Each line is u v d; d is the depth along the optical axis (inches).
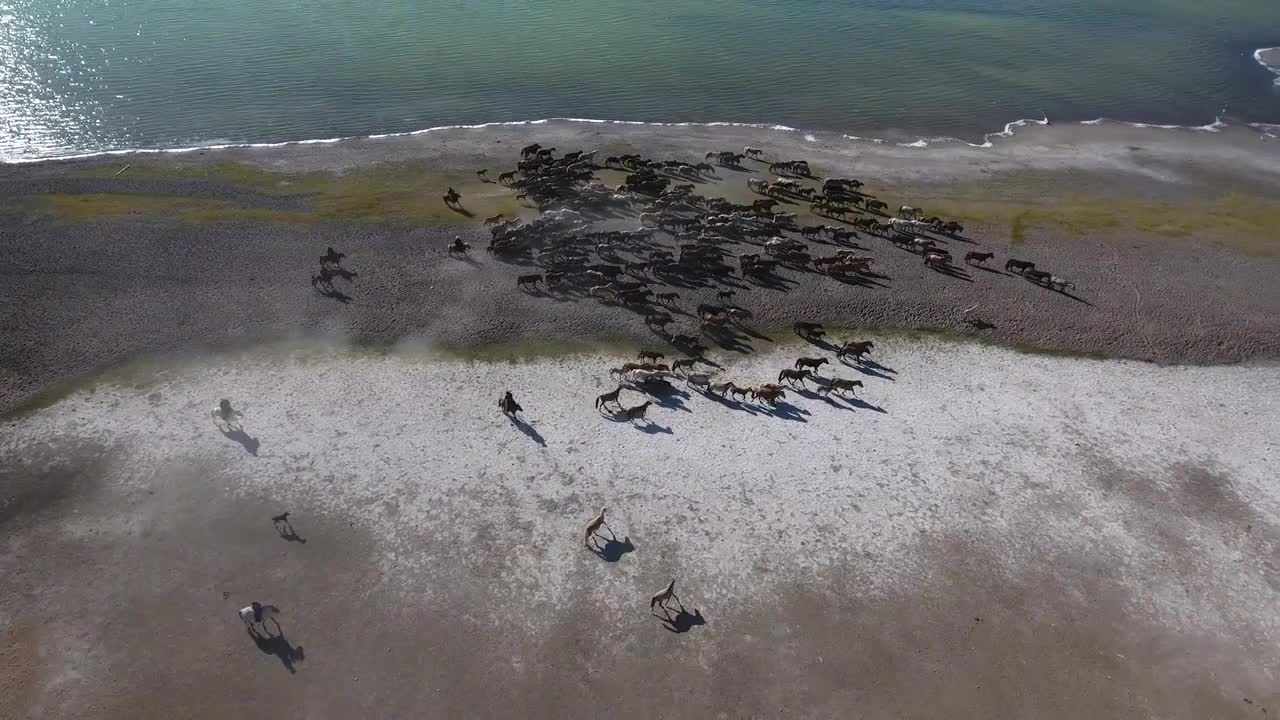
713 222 2228.1
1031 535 1304.1
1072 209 2516.0
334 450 1411.2
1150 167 2869.1
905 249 2203.5
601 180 2640.3
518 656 1090.1
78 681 1033.5
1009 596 1201.4
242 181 2468.0
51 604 1125.1
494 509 1309.1
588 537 1250.6
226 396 1525.6
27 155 2586.1
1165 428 1549.0
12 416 1451.8
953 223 2287.2
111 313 1745.8
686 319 1841.8
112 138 2755.9
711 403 1573.6
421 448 1424.7
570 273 1977.1
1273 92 3636.8
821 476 1402.6
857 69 3809.1
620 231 2185.0
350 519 1280.8
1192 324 1883.6
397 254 2052.2
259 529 1254.9
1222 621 1173.7
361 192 2434.8
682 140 2992.1
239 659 1066.1
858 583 1213.1
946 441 1493.6
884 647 1120.8
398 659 1077.1
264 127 2918.3
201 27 3944.4
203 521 1263.5
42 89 3097.9
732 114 3272.6
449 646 1098.1
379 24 4160.9
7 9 3939.5
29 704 1007.0
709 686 1063.6
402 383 1584.6
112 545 1217.4
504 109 3211.1
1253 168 2878.9
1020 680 1083.9
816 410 1563.7
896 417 1552.7
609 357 1700.3
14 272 1863.9
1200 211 2522.1
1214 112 3398.1
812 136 3080.7
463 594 1168.8
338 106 3139.8
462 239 2139.5
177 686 1033.5
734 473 1401.3
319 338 1707.7
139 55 3508.9
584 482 1368.1
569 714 1024.2
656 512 1316.4
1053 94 3565.5
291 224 2177.7
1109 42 4370.1
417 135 2915.8
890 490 1379.2
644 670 1079.6
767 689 1063.0
